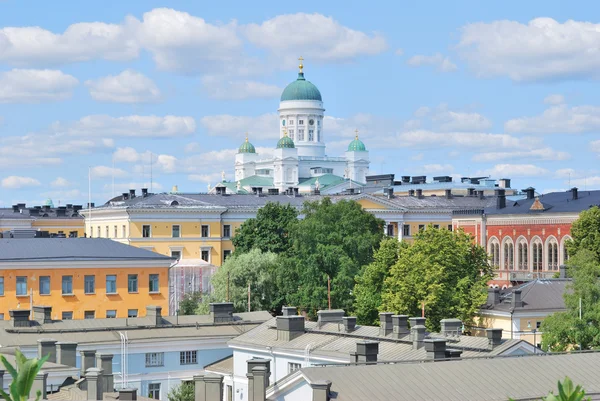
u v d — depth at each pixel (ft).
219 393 232.32
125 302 517.55
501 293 515.91
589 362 230.89
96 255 513.04
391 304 470.80
